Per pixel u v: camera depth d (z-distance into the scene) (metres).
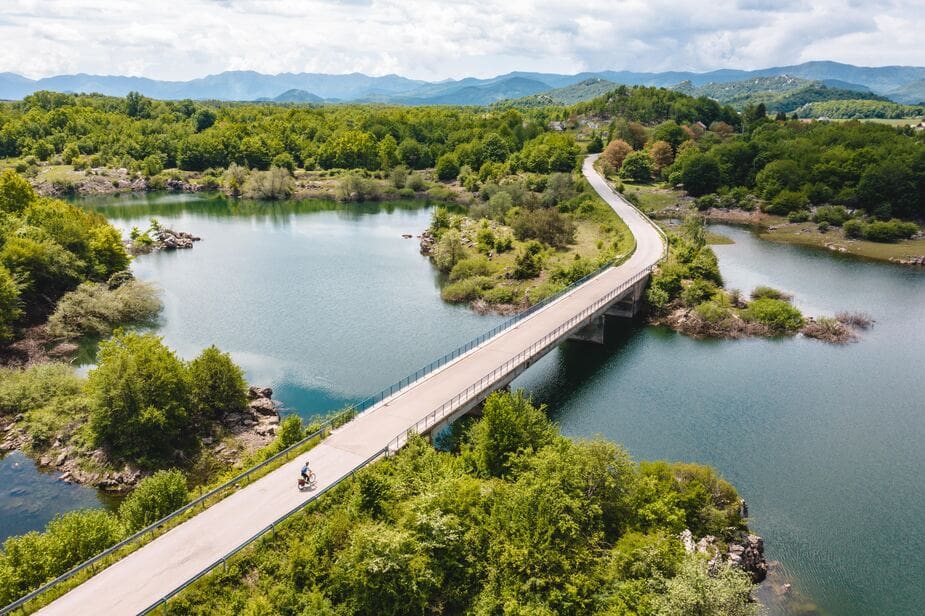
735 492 46.12
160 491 39.56
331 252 126.69
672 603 31.53
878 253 128.25
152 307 88.81
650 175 194.88
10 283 74.50
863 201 151.62
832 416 62.78
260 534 35.75
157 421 51.78
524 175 185.38
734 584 33.00
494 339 68.69
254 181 195.00
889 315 92.94
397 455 44.56
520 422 45.38
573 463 40.59
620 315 92.69
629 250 107.50
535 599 33.25
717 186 176.50
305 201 192.00
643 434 58.78
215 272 110.50
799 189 161.62
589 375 72.50
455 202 190.50
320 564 35.03
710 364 75.69
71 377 63.75
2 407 59.66
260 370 70.75
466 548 36.72
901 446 57.34
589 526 37.69
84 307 81.62
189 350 76.00
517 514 37.06
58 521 37.56
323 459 44.22
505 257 112.00
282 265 116.12
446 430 55.09
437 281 107.25
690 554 36.06
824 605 38.69
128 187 197.62
